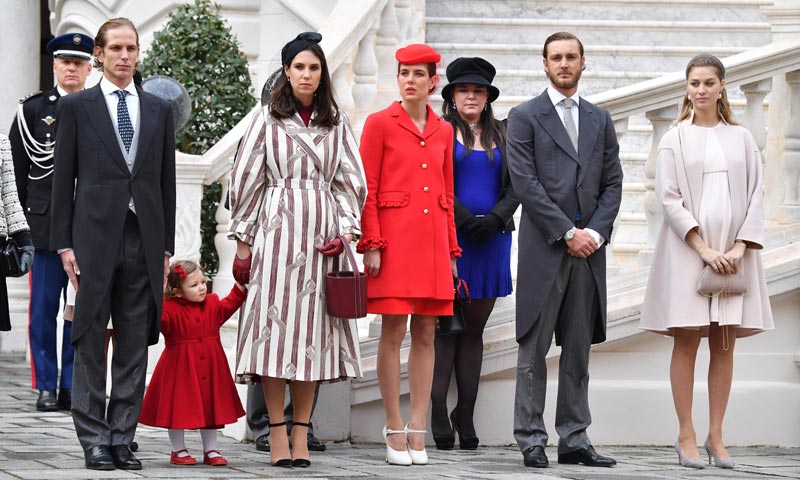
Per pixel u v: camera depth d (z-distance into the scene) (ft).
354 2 98.07
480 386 81.46
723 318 72.33
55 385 92.43
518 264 73.31
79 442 68.95
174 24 110.11
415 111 73.77
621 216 100.58
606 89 114.93
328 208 68.23
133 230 66.95
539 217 71.51
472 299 78.07
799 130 85.81
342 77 95.20
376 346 81.15
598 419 82.48
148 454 72.74
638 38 120.16
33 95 95.20
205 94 107.86
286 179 68.03
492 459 74.13
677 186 74.23
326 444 79.97
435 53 73.26
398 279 71.61
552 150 72.49
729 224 72.95
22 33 131.85
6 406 93.04
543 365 72.59
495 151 79.00
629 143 108.78
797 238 85.05
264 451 75.46
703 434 83.30
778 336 84.38
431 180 72.90
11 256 72.13
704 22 121.29
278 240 67.31
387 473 66.03
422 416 72.28
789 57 84.69
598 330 73.61
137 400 67.05
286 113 68.28
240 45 116.67
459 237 78.23
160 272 67.31
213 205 101.81
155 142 67.51
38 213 92.89
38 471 63.16
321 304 67.82
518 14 123.24
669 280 73.77
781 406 83.76
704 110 74.64
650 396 82.79
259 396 76.07
